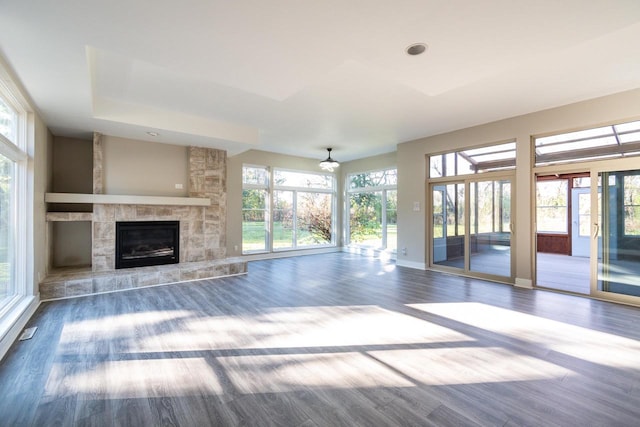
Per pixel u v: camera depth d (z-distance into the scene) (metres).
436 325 3.25
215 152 6.14
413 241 6.61
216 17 2.04
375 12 1.97
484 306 3.91
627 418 1.79
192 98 4.22
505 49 2.45
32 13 2.00
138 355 2.57
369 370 2.34
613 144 4.12
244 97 4.16
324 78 3.54
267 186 8.11
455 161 5.91
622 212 4.09
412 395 2.02
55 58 2.61
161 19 2.07
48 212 4.74
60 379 2.20
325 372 2.31
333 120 5.19
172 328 3.16
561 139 4.58
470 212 5.69
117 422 1.76
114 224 5.05
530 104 4.40
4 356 2.54
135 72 3.39
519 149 4.90
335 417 1.81
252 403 1.94
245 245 7.73
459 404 1.93
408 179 6.66
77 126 4.62
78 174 5.38
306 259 7.88
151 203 5.26
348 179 9.44
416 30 2.18
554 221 8.97
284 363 2.45
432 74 2.87
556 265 6.96
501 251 5.27
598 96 4.09
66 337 2.92
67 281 4.24
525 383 2.16
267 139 6.57
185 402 1.95
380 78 3.54
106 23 2.12
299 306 3.91
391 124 5.39
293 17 2.03
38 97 3.48
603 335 2.98
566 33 2.24
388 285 5.04
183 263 5.68
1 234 3.10
